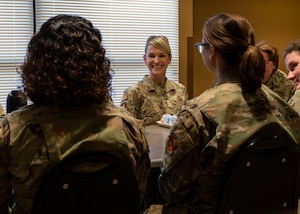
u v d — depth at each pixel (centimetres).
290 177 138
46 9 375
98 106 115
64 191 105
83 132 108
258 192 132
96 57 110
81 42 108
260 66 129
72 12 383
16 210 110
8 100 221
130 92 298
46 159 104
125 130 116
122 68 405
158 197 232
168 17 414
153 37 300
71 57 105
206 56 139
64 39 106
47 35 107
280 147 130
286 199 140
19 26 370
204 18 490
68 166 102
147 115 295
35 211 104
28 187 106
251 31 134
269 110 135
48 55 105
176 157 129
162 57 296
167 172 134
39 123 107
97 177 107
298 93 176
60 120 108
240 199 130
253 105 132
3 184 108
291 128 140
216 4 494
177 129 129
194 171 131
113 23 397
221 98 130
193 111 129
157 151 177
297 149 142
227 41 130
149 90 301
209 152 127
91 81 108
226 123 126
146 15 406
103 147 109
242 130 127
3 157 105
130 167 112
